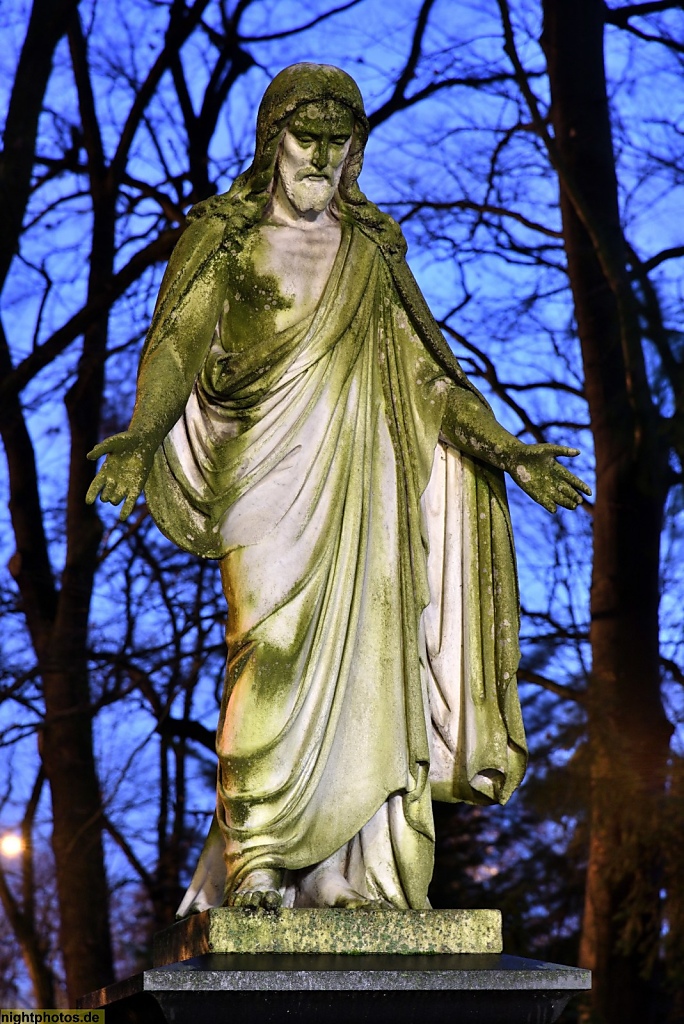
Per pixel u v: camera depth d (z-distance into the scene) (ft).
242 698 16.98
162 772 64.13
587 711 52.54
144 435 16.63
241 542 17.38
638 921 48.70
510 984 15.64
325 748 17.16
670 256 55.26
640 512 54.08
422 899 17.53
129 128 61.05
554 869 58.59
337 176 18.22
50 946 64.44
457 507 18.60
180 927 16.72
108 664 59.16
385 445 18.29
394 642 17.85
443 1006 15.58
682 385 52.80
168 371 17.31
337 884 17.06
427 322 18.51
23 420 61.05
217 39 63.41
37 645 59.41
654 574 54.03
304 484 17.58
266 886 16.38
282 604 17.20
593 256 55.98
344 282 18.16
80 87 61.57
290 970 15.21
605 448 54.65
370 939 16.15
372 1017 15.42
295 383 17.81
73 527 59.62
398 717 17.67
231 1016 15.10
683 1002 52.42
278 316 17.98
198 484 17.63
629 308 53.57
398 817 17.63
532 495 17.99
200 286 17.81
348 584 17.61
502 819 59.00
